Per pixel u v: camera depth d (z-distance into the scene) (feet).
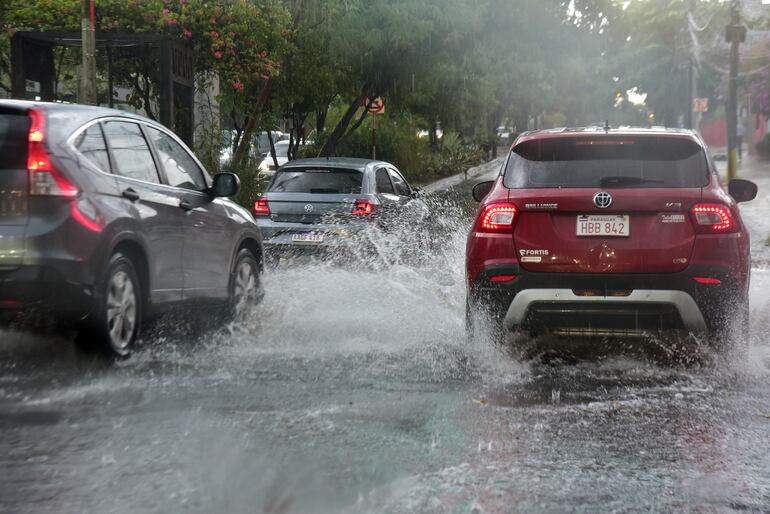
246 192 63.16
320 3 73.67
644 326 23.08
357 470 14.84
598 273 22.95
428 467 15.06
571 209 23.16
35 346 22.97
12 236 20.84
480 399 19.94
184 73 58.18
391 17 75.97
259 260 31.63
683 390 20.92
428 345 26.07
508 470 14.96
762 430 17.61
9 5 56.95
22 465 14.84
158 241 24.50
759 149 171.42
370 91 86.33
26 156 21.18
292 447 16.08
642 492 13.97
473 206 80.89
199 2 58.13
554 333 23.59
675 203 22.98
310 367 23.17
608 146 24.11
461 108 100.68
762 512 13.17
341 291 35.63
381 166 48.24
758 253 51.96
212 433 16.88
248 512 12.87
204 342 26.37
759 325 30.37
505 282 23.47
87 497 13.39
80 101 46.16
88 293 21.52
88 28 44.60
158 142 26.48
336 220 44.52
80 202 21.58
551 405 19.45
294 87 79.05
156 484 13.99
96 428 17.11
